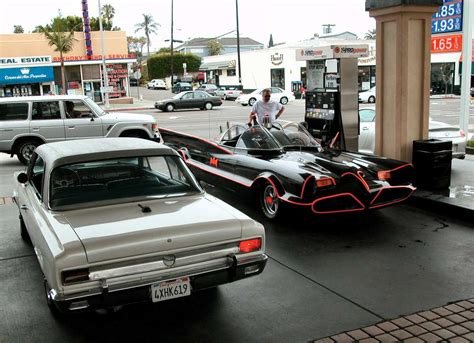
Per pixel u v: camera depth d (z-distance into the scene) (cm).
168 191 447
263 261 401
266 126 802
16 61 3469
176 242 364
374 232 634
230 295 455
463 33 1111
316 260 539
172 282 362
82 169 432
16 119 1202
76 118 1232
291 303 436
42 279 500
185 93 3309
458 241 593
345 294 452
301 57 993
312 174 615
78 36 3894
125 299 349
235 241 390
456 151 1002
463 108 1186
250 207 758
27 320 413
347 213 633
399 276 491
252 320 407
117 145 473
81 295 336
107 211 406
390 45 811
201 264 377
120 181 440
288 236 621
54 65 3838
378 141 851
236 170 734
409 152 817
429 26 795
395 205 726
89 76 3991
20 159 1218
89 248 340
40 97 1230
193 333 388
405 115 802
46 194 416
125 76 4078
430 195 744
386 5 787
